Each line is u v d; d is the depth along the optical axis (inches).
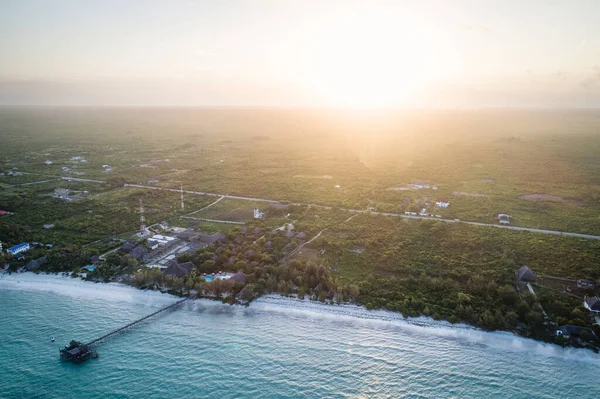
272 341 4419.3
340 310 4965.6
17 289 5477.4
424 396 3659.0
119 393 3698.3
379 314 4872.0
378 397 3646.7
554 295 5024.6
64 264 6018.7
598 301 4724.4
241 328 4655.5
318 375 3914.9
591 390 3713.1
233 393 3693.4
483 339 4407.0
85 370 3993.6
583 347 4222.4
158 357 4178.2
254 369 3998.5
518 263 5935.0
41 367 4035.4
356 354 4205.2
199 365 4055.1
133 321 4768.7
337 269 5969.5
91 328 4660.4
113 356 4192.9
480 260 6077.8
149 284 5506.9
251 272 5787.4
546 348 4242.1
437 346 4318.4
